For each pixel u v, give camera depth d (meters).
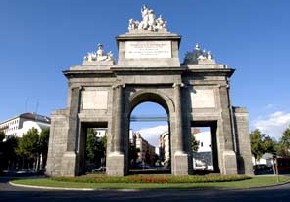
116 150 43.44
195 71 47.97
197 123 49.09
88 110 47.25
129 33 49.22
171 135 45.03
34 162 114.12
